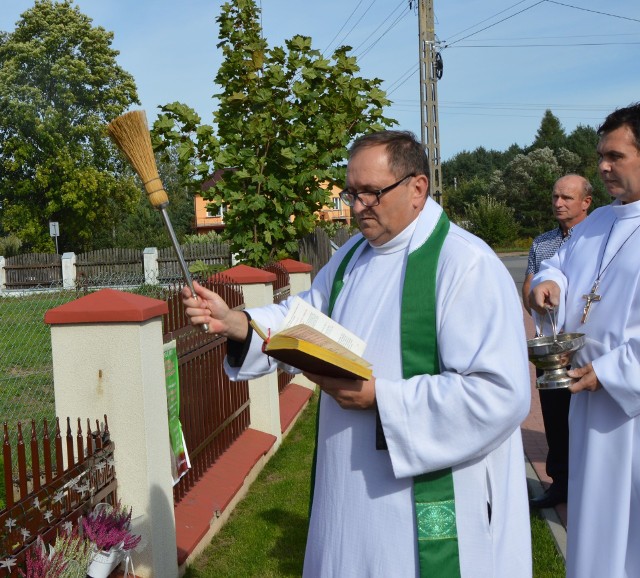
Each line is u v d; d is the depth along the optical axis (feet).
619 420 9.34
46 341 36.96
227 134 34.35
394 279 7.74
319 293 8.86
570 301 10.33
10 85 138.21
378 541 7.32
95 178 141.08
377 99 35.81
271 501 17.97
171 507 13.07
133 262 78.23
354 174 7.59
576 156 240.94
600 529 9.42
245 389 21.33
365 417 7.52
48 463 10.18
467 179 333.21
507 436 7.08
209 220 153.28
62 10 146.92
